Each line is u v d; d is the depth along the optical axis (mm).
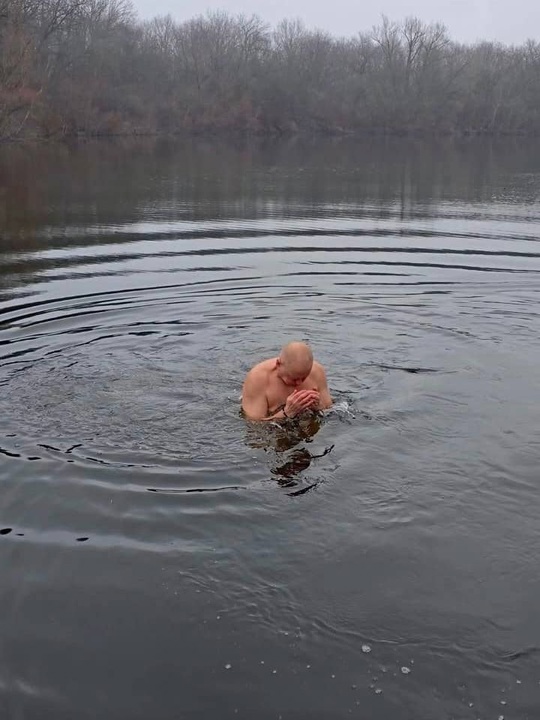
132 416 3312
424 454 2982
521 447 3033
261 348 4301
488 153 22844
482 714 1757
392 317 4992
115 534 2439
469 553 2346
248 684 1839
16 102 21781
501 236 8367
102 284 5883
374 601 2127
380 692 1818
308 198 11602
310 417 3303
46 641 1971
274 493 2691
